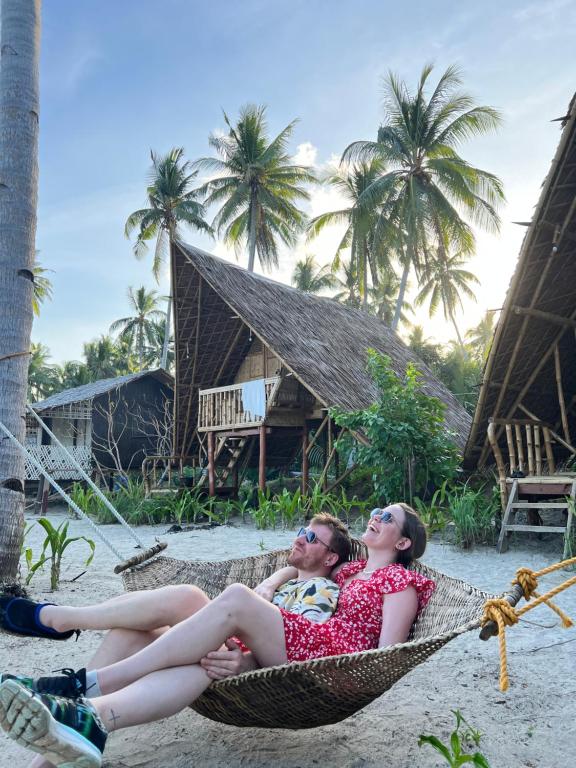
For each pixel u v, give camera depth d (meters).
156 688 2.34
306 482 15.11
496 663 3.93
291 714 2.52
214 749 2.79
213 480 15.62
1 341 5.61
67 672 2.33
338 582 3.21
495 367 9.02
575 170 7.35
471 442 10.12
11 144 5.82
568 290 8.51
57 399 25.34
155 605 2.70
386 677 2.38
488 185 26.92
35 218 5.93
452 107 26.91
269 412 14.59
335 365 14.84
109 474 21.66
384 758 2.68
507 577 6.80
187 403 18.27
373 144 27.00
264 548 9.34
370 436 10.85
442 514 10.00
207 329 17.08
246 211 33.28
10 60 5.91
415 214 26.62
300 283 43.25
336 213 31.86
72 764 2.05
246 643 2.59
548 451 9.48
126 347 54.06
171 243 15.49
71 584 6.20
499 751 2.73
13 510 5.48
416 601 2.85
